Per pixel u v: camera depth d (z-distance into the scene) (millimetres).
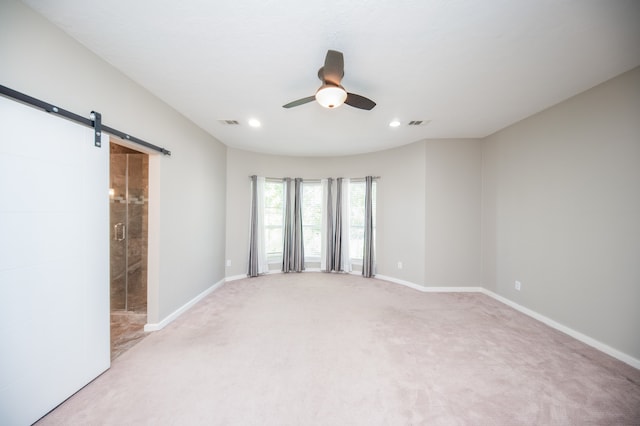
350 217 5016
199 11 1409
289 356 2062
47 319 1451
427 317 2867
